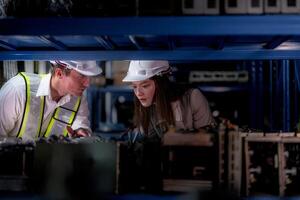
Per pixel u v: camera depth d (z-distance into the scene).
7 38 2.19
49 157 1.87
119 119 5.69
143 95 2.84
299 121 3.34
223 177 1.86
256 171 1.95
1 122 2.81
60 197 1.86
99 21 1.81
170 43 2.18
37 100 2.88
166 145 1.88
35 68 3.66
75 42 2.29
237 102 5.23
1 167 1.92
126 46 2.38
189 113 2.88
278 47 2.41
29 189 1.90
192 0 1.88
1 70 3.26
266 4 1.88
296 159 1.99
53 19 1.82
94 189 1.86
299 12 1.87
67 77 2.80
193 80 4.87
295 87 3.69
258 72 4.93
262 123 4.87
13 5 1.97
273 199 1.83
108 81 5.45
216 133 1.88
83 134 2.57
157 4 1.88
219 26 1.79
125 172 1.93
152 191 1.94
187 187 1.89
